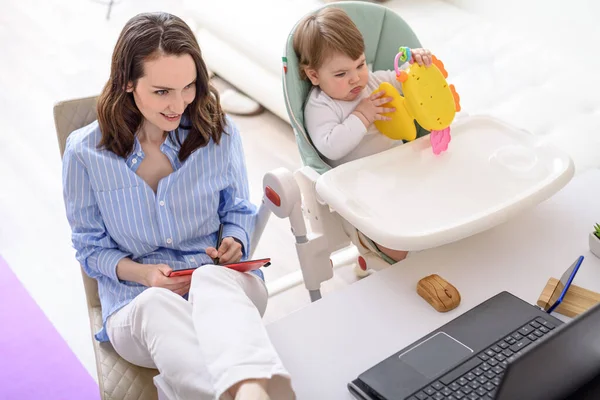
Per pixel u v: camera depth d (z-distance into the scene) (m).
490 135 1.54
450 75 2.64
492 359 1.09
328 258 1.57
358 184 1.40
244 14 2.83
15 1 3.92
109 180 1.43
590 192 1.49
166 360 1.15
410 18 2.97
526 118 2.38
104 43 3.49
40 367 1.95
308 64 1.58
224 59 2.93
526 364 0.85
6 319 2.08
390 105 1.55
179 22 1.35
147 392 1.36
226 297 1.18
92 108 1.56
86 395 1.88
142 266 1.44
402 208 1.34
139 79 1.33
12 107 3.03
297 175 1.59
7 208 2.49
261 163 2.65
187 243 1.53
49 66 3.31
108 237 1.49
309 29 1.55
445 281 1.24
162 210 1.47
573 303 1.21
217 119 1.49
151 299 1.21
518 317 1.16
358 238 1.67
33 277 2.22
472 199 1.37
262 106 2.96
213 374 1.06
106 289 1.49
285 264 2.22
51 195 2.54
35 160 2.72
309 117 1.62
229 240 1.50
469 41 2.83
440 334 1.14
